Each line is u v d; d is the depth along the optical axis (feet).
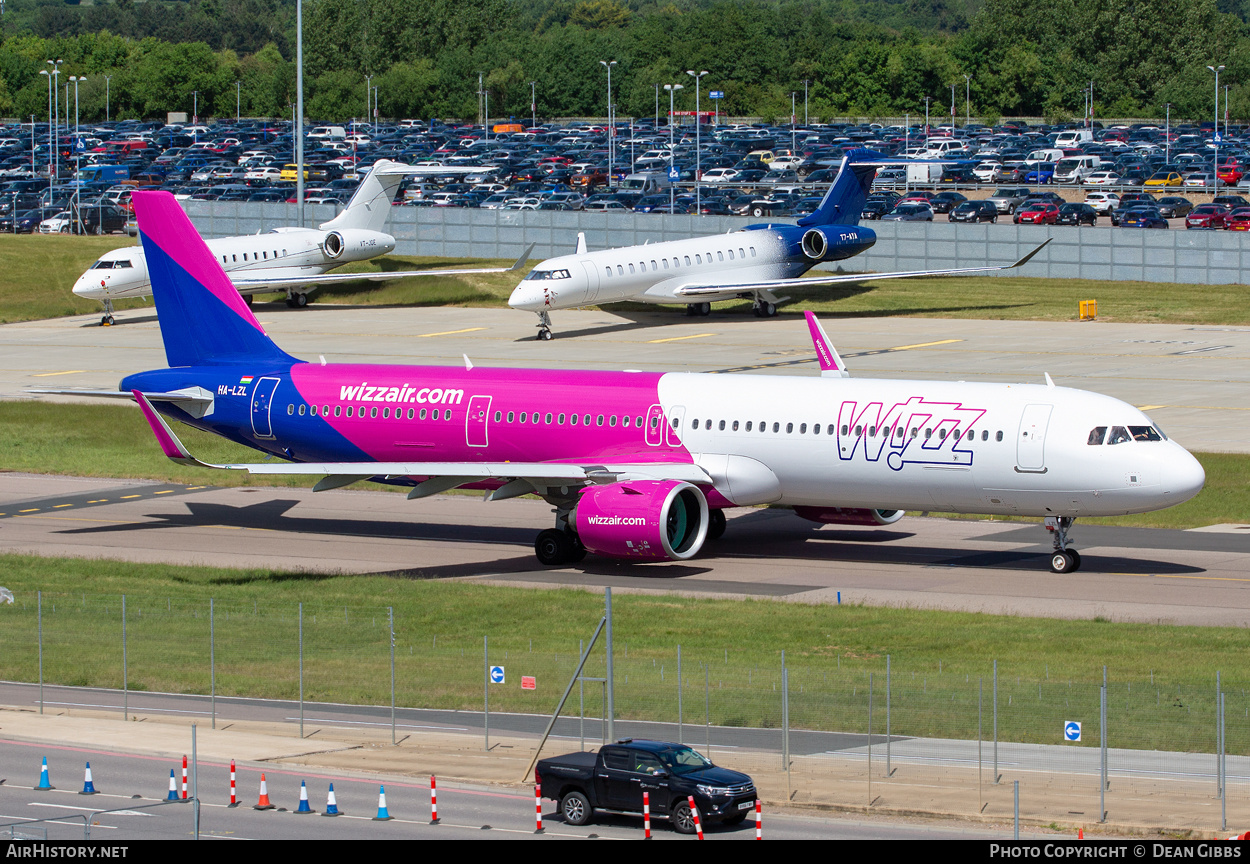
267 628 637.71
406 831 398.21
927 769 442.50
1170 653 573.74
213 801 426.10
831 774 440.04
